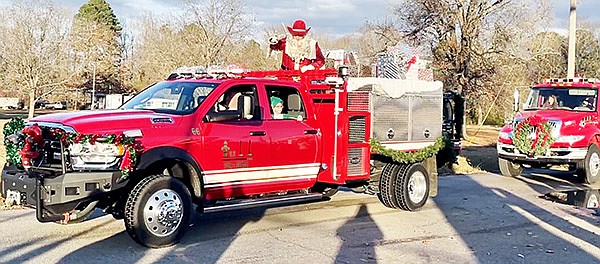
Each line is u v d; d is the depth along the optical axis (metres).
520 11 32.06
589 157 15.37
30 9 33.41
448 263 6.95
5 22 33.19
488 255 7.38
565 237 8.49
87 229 8.17
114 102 10.52
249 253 7.16
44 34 34.00
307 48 10.14
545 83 17.17
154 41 41.94
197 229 8.40
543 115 15.71
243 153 8.11
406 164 10.35
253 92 8.52
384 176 10.34
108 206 7.53
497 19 32.25
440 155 11.84
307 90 9.29
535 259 7.25
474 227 9.07
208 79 8.55
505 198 12.15
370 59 28.62
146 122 7.30
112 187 6.79
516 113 16.70
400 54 10.84
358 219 9.44
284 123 8.72
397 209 10.40
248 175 8.25
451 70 31.94
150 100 8.29
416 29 32.56
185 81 8.50
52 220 7.00
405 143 10.19
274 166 8.54
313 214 9.75
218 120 7.84
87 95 52.66
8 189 7.34
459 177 15.65
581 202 12.91
